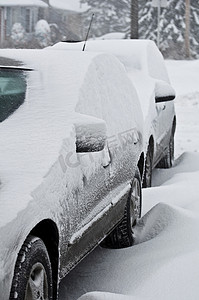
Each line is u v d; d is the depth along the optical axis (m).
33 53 7.44
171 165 14.66
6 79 6.94
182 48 65.12
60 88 6.89
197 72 42.34
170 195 10.90
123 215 8.45
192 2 69.38
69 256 6.43
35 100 6.69
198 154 15.28
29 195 5.43
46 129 6.30
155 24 67.06
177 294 6.59
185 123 23.17
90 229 6.91
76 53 7.70
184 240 8.06
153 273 7.05
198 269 7.00
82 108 6.91
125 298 6.38
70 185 6.21
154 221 9.00
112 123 7.95
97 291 6.80
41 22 66.38
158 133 12.51
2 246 4.98
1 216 5.12
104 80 8.11
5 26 70.69
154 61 14.52
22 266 5.28
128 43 14.31
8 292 5.05
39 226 5.84
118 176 7.95
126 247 8.57
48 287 5.83
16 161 5.81
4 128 6.27
